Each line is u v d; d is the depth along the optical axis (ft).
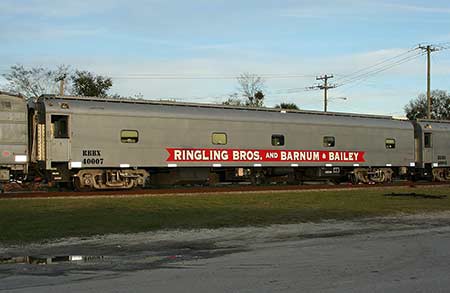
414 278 24.70
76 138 70.79
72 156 70.49
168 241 36.76
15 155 68.59
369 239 37.06
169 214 49.88
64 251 33.09
